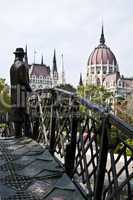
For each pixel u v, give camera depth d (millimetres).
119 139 2906
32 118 8102
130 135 2658
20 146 6621
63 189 4023
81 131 4094
